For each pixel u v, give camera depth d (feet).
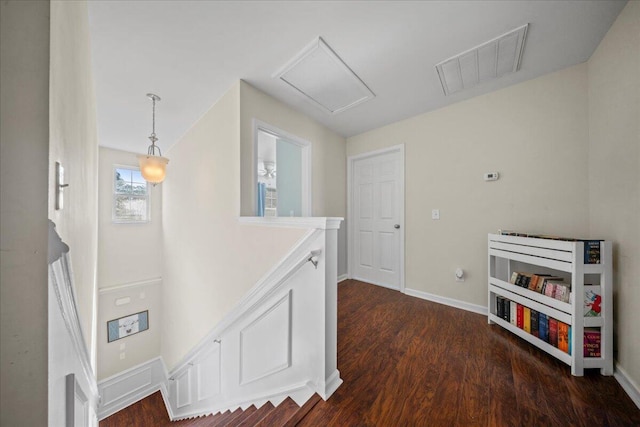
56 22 1.85
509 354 5.10
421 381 4.29
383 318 6.94
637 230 3.96
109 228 11.80
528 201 6.47
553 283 5.01
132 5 4.18
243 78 6.54
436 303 8.11
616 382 4.18
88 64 4.58
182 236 10.52
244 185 6.74
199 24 4.66
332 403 3.83
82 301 3.52
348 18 4.57
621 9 4.29
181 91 7.09
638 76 3.91
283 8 4.33
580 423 3.38
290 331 4.74
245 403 5.62
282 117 7.93
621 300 4.32
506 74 6.28
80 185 3.51
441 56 5.64
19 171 1.41
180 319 10.48
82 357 2.72
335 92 7.28
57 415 1.83
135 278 12.48
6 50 1.38
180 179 10.73
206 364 7.45
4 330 1.38
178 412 9.16
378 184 10.39
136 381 12.10
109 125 9.29
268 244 5.67
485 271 7.24
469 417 3.51
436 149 8.30
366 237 10.82
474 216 7.46
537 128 6.34
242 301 5.93
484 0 4.17
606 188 4.85
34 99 1.45
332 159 10.46
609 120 4.76
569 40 5.04
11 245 1.39
